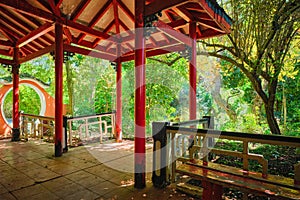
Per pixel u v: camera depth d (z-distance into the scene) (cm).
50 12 381
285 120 593
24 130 583
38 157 404
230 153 213
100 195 241
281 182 169
